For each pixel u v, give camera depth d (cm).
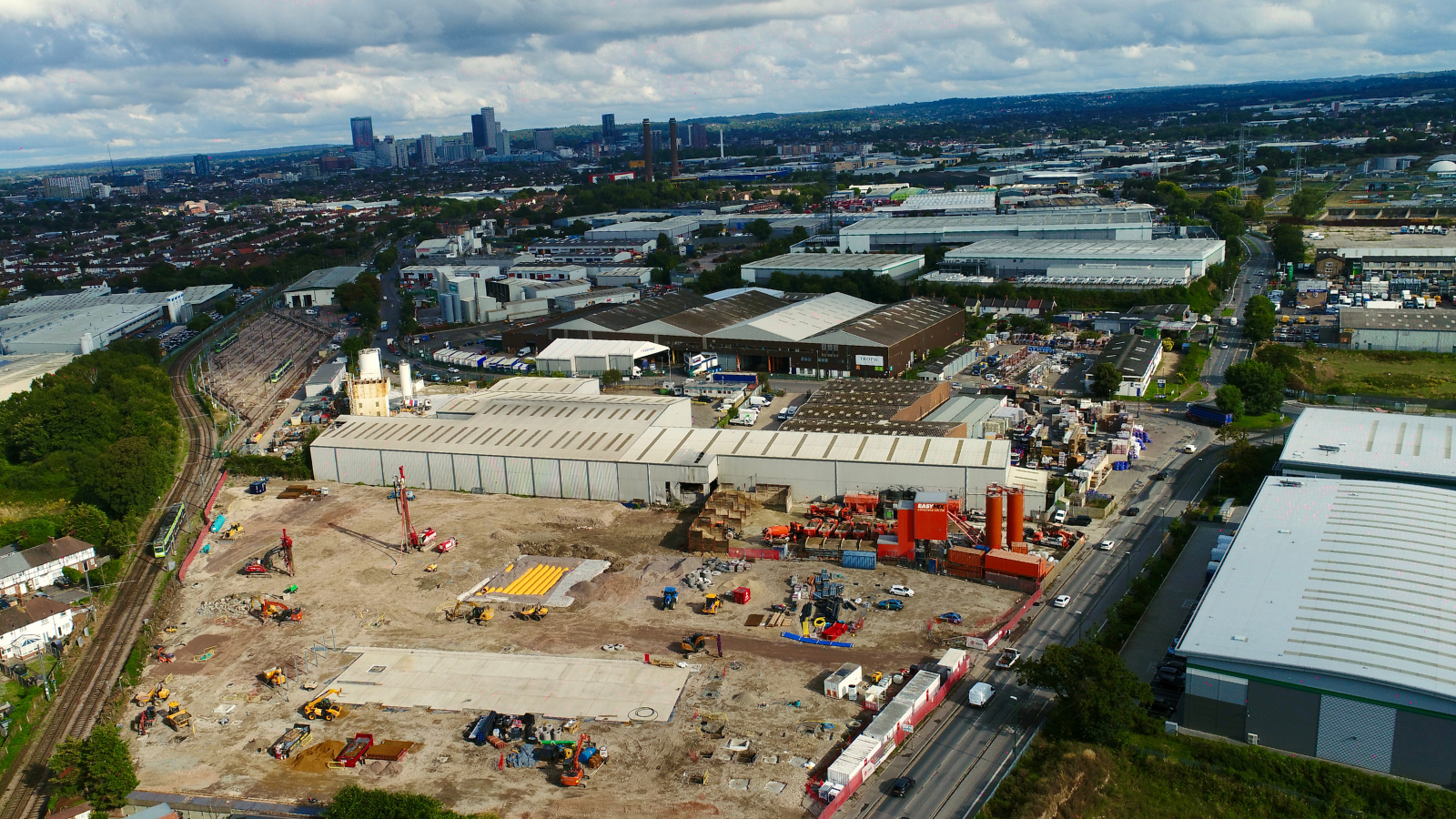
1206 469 13450
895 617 9744
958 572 10631
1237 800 7044
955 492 12262
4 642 9762
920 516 10794
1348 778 7062
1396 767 7038
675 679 8775
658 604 10238
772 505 12838
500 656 9331
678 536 12012
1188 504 12256
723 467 13188
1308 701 7256
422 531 12119
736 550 11338
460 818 6725
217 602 10781
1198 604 8262
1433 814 6656
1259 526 9594
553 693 8638
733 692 8531
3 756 8238
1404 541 8881
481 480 13925
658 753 7731
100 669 9581
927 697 8200
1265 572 8625
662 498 13100
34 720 8738
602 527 12381
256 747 8075
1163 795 7162
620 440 13938
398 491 13562
